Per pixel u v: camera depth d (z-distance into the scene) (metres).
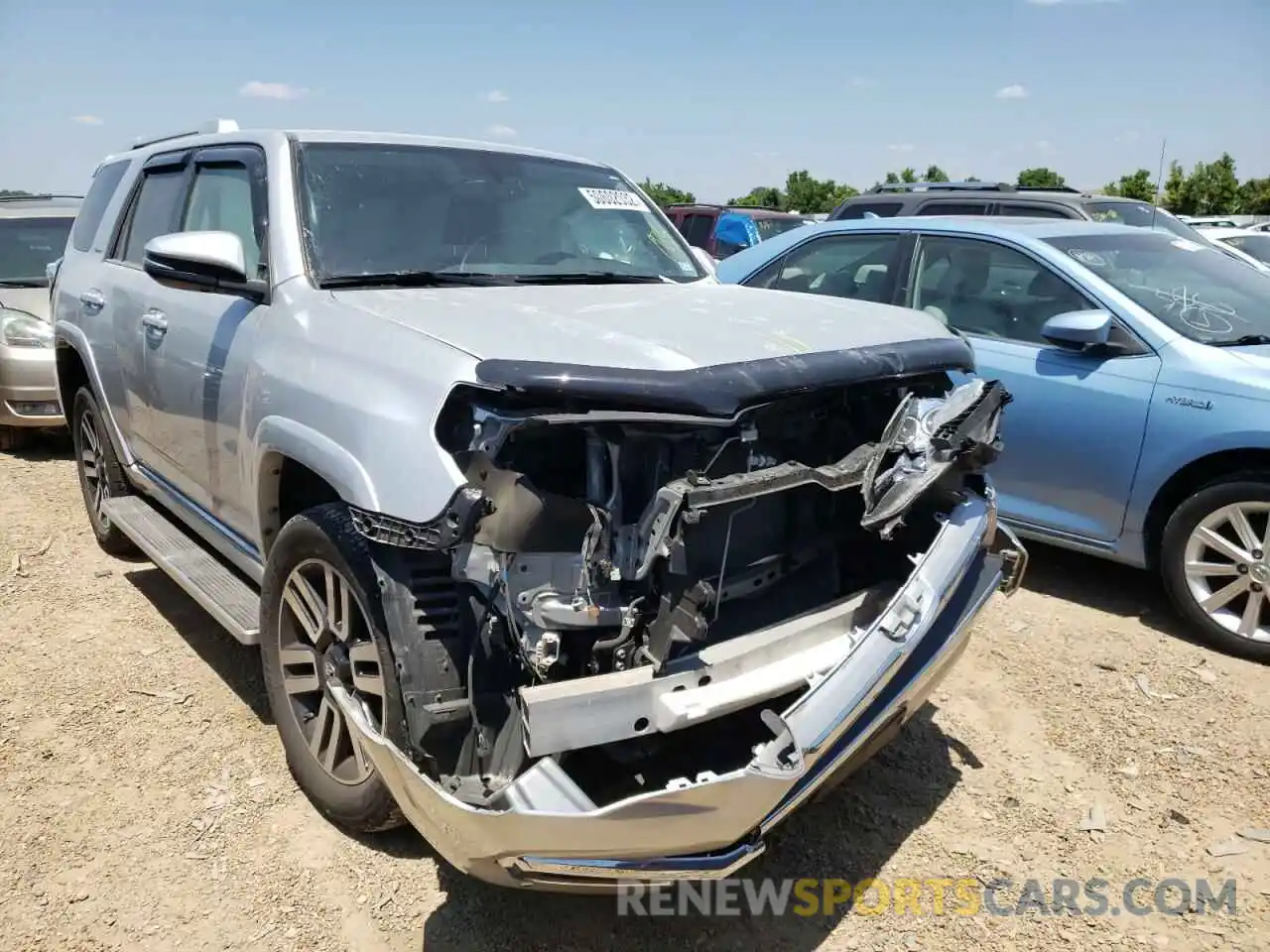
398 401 2.44
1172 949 2.68
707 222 16.66
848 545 2.94
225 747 3.46
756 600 2.72
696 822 2.13
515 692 2.34
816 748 2.30
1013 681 4.07
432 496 2.26
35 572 5.01
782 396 2.42
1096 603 4.86
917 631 2.57
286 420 2.82
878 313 3.15
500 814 2.07
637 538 2.27
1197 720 3.79
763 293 3.59
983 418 2.75
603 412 2.24
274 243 3.29
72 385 5.28
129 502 4.74
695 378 2.26
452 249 3.53
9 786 3.21
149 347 3.99
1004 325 5.12
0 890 2.75
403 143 3.79
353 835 3.01
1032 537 4.99
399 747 2.48
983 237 5.34
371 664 2.66
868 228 5.93
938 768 3.47
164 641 4.27
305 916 2.69
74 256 5.21
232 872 2.85
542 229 3.82
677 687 2.30
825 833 3.11
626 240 4.08
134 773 3.30
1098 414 4.60
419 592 2.44
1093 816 3.22
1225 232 12.80
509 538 2.21
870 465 2.62
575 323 2.62
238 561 3.58
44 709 3.68
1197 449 4.31
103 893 2.75
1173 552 4.45
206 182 3.95
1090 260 5.04
